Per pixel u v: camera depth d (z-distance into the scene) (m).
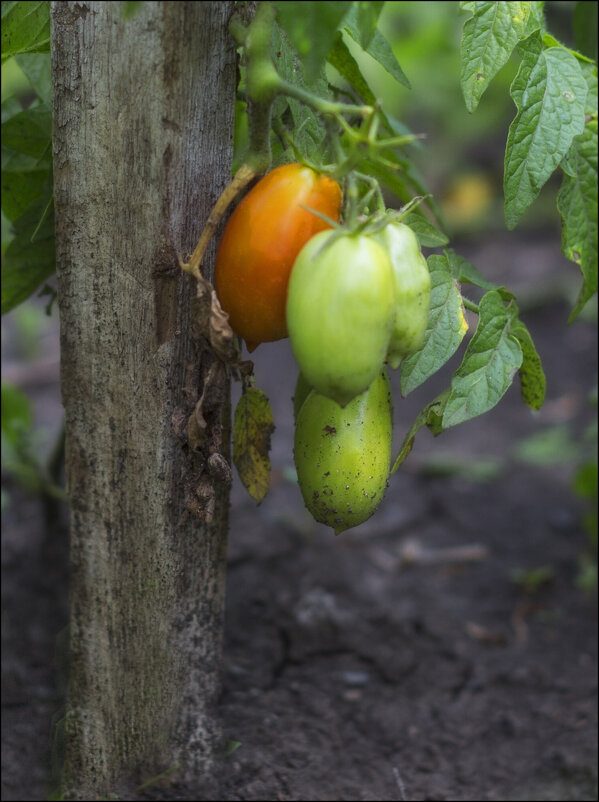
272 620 1.15
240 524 1.40
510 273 2.54
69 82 0.79
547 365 2.10
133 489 0.84
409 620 1.19
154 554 0.85
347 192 0.74
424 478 1.66
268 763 0.96
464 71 0.81
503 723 1.03
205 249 0.78
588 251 0.84
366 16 0.73
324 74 0.83
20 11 0.84
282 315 0.77
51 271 0.95
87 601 0.87
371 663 1.09
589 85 0.83
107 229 0.81
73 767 0.90
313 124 0.82
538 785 0.97
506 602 1.26
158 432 0.84
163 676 0.88
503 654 1.13
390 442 0.81
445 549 1.40
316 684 1.06
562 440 1.74
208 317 0.77
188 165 0.80
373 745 1.00
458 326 0.81
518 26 0.80
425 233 0.85
